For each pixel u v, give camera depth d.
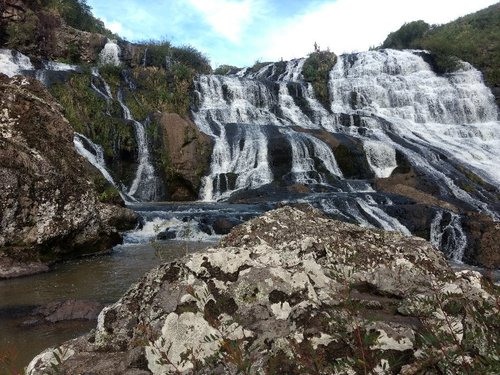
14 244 8.05
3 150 8.35
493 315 1.90
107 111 20.75
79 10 31.55
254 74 36.66
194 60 32.78
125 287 6.74
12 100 9.67
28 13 25.30
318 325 2.29
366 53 33.19
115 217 11.20
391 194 15.37
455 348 1.93
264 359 2.14
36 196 8.48
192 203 16.66
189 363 2.15
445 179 18.34
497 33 34.69
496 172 19.77
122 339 2.52
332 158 20.56
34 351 4.28
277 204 14.06
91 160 17.19
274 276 2.55
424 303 2.40
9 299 6.14
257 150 20.52
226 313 2.44
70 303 5.40
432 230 12.28
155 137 19.67
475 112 27.09
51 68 23.70
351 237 3.52
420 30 42.91
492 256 10.45
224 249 2.78
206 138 20.84
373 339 1.86
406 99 27.84
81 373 2.24
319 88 29.09
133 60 29.09
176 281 2.59
